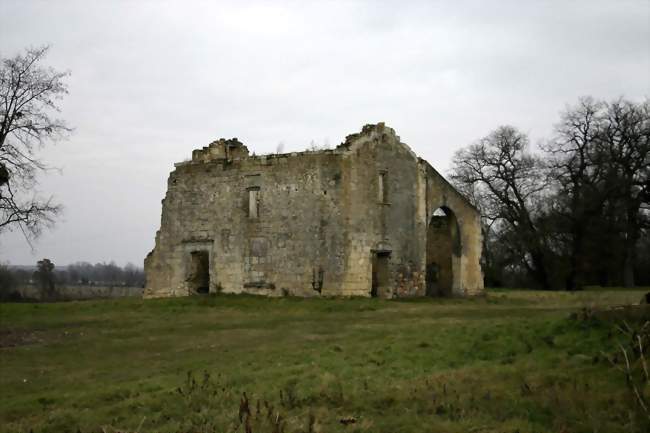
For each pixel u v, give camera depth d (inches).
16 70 938.7
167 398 391.2
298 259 1104.8
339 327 739.4
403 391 358.6
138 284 3816.4
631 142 1713.8
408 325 700.7
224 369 484.7
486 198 2085.4
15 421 373.7
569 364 376.5
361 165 1121.4
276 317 880.9
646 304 452.8
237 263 1165.7
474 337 498.6
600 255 1694.1
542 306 912.3
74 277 4003.4
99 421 354.6
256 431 297.4
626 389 313.9
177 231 1253.7
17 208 934.4
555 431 280.8
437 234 1373.0
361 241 1103.6
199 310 981.2
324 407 343.6
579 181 1788.9
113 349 651.5
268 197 1145.4
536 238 1817.2
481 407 319.9
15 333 770.2
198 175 1238.9
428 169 1259.8
